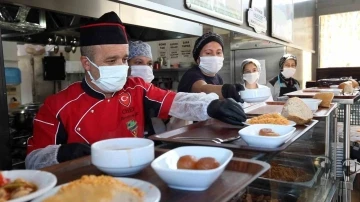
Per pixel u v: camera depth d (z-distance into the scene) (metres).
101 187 0.47
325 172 1.61
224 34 3.93
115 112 1.20
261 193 0.79
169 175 0.56
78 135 1.13
